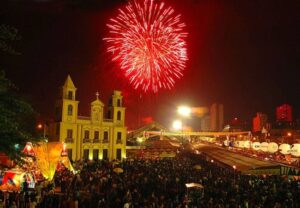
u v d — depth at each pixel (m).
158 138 71.06
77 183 28.52
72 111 58.41
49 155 29.09
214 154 44.69
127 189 25.06
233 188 26.19
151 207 19.50
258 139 64.69
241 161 34.78
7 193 22.38
